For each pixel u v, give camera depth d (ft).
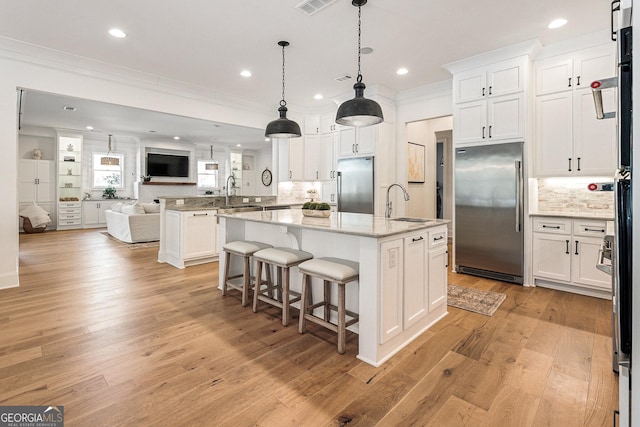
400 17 10.09
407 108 17.54
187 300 10.85
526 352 7.41
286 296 8.85
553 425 5.13
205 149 37.63
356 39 11.50
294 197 22.52
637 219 2.39
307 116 21.25
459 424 5.17
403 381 6.32
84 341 7.86
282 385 6.18
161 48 12.17
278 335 8.29
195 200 17.47
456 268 14.08
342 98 18.49
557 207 12.92
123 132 29.07
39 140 27.68
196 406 5.57
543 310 9.91
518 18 10.18
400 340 7.68
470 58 13.01
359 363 6.98
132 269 14.93
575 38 11.39
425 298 8.58
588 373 6.54
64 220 28.09
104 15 9.94
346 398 5.81
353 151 18.19
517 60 12.14
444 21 10.35
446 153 24.45
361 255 7.16
